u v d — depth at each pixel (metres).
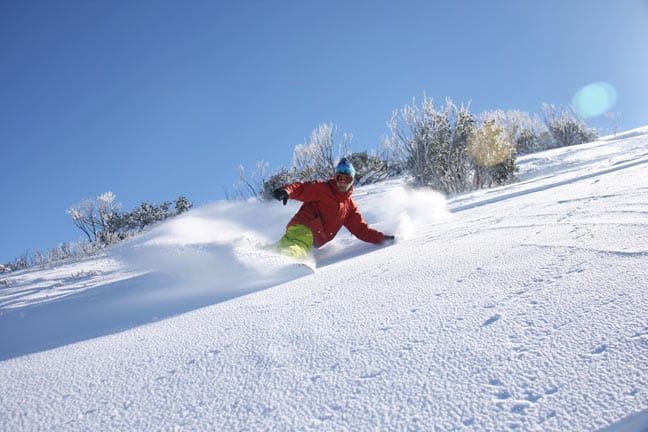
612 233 1.82
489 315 1.22
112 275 5.30
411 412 0.85
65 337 1.96
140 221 15.08
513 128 18.58
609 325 1.00
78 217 14.95
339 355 1.17
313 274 2.52
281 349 1.28
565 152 14.97
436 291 1.55
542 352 0.96
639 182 3.17
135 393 1.15
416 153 10.16
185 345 1.47
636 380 0.79
